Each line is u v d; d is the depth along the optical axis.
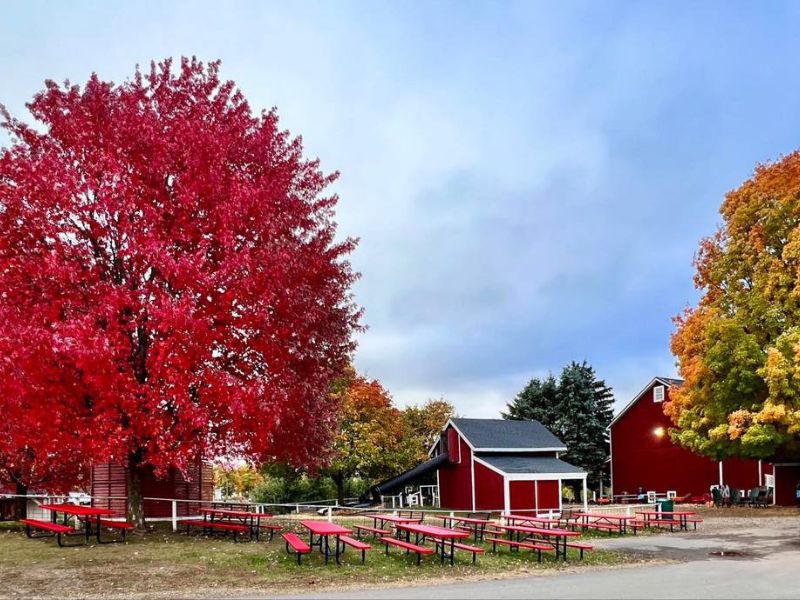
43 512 23.03
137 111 17.11
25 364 13.95
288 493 42.78
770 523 26.28
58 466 20.58
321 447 19.14
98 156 15.91
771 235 31.78
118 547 15.43
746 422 30.02
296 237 18.31
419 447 48.09
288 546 15.46
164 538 16.95
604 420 62.34
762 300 31.17
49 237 15.58
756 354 30.20
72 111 16.89
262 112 18.98
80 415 15.43
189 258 15.06
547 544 18.25
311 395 17.42
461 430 38.28
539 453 39.19
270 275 15.49
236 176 16.25
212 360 15.77
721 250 34.19
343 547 15.14
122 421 15.37
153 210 15.21
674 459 45.31
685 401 32.56
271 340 15.68
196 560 13.89
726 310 33.09
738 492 36.28
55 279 15.15
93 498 20.89
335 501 41.06
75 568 12.90
